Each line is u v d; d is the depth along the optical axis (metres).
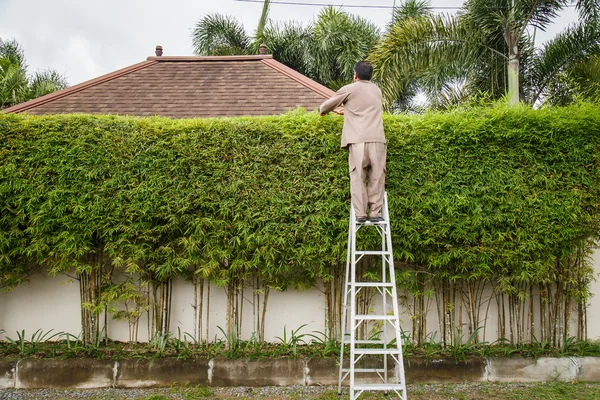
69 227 4.47
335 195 4.53
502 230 4.58
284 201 4.52
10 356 4.60
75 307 5.12
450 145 4.55
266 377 4.51
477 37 8.15
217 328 5.12
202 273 4.71
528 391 4.30
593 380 4.60
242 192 4.52
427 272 4.76
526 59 9.02
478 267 4.62
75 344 4.83
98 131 4.52
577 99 4.98
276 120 4.67
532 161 4.55
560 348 4.85
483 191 4.52
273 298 5.18
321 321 5.15
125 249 4.61
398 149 4.55
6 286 4.85
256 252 4.57
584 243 4.71
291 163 4.55
